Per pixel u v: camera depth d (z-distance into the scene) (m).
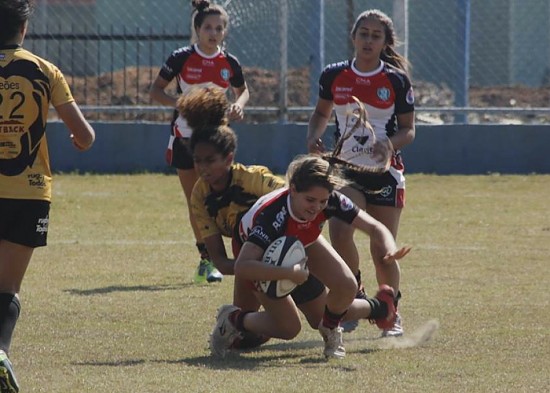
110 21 70.38
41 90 18.86
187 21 69.44
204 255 31.08
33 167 18.98
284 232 20.41
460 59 59.44
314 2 59.22
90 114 64.25
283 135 57.94
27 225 18.91
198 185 21.94
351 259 23.97
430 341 22.94
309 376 19.61
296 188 19.91
